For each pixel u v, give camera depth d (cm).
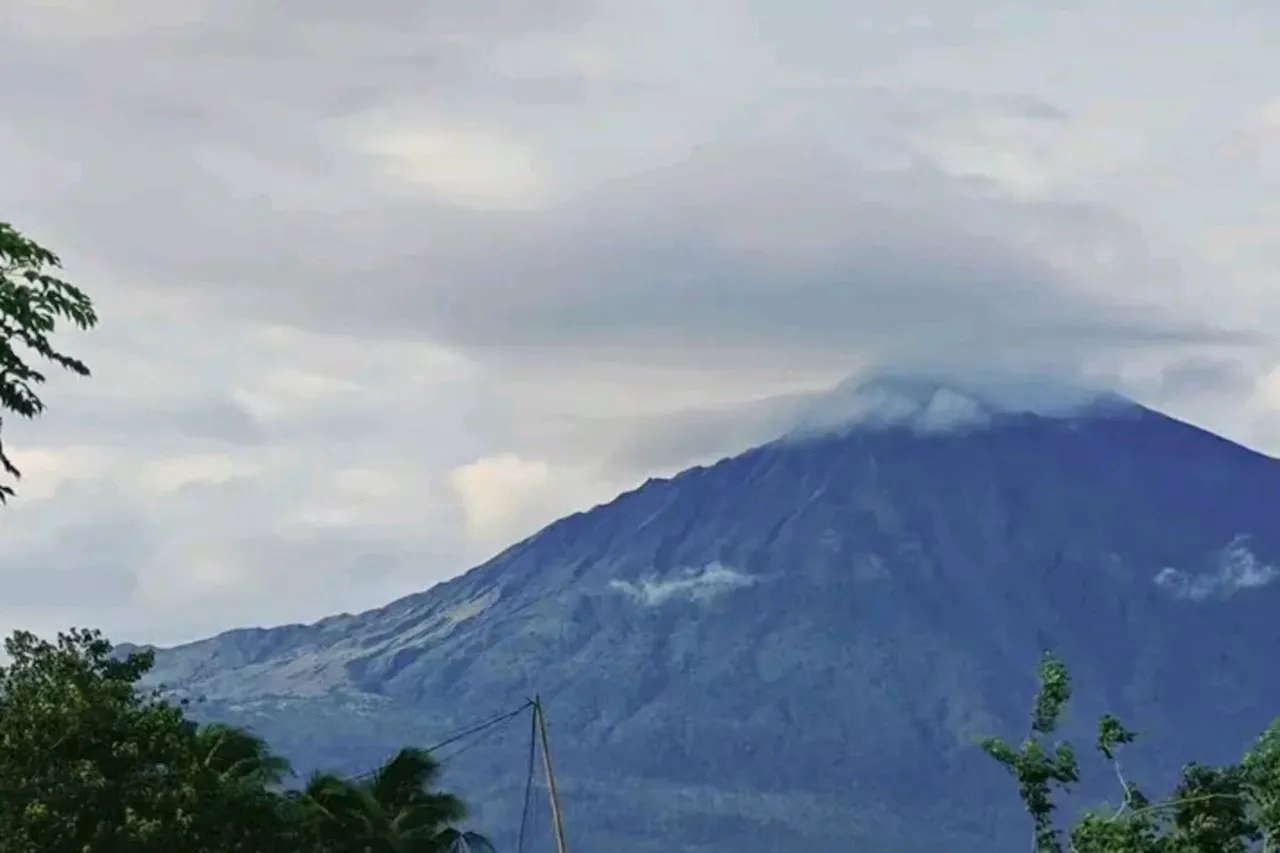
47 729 4762
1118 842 4009
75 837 4675
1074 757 4184
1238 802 4069
